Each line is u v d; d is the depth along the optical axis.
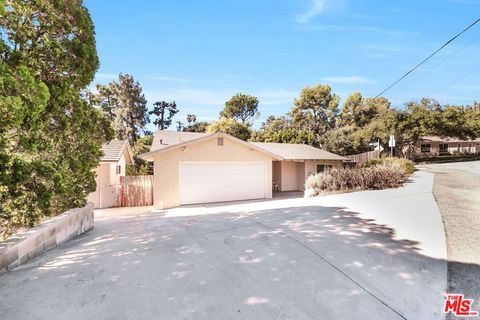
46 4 4.75
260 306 3.05
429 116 25.08
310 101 41.91
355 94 40.50
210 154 12.37
